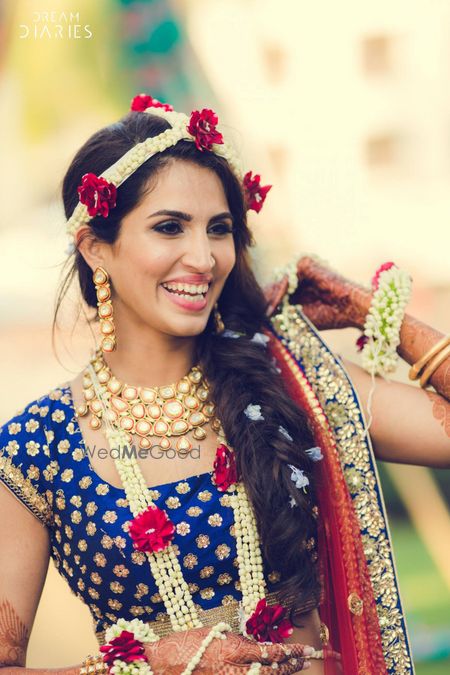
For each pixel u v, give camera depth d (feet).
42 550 5.55
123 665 5.03
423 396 5.85
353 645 5.41
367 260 21.50
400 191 21.66
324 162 21.76
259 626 5.27
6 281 20.77
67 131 21.33
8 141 21.18
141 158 5.33
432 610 14.32
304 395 5.84
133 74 21.58
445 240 21.25
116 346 5.76
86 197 5.39
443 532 17.46
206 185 5.41
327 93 21.66
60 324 6.70
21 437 5.57
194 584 5.37
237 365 5.75
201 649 5.03
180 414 5.64
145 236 5.35
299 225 21.70
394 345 5.88
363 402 5.87
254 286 6.14
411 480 18.13
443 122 21.50
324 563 5.55
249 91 21.90
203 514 5.38
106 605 5.47
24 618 5.38
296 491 5.39
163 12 21.54
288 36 21.70
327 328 6.31
